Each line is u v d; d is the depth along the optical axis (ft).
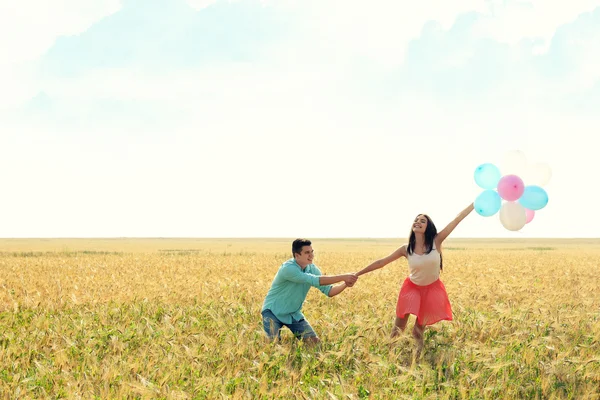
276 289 26.17
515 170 27.73
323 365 22.29
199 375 20.18
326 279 25.31
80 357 23.34
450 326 30.07
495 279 56.29
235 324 30.25
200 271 70.90
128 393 17.56
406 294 27.22
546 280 58.95
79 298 42.80
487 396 18.70
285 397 18.29
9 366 21.43
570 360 21.52
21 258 103.35
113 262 91.20
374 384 19.36
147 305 38.47
